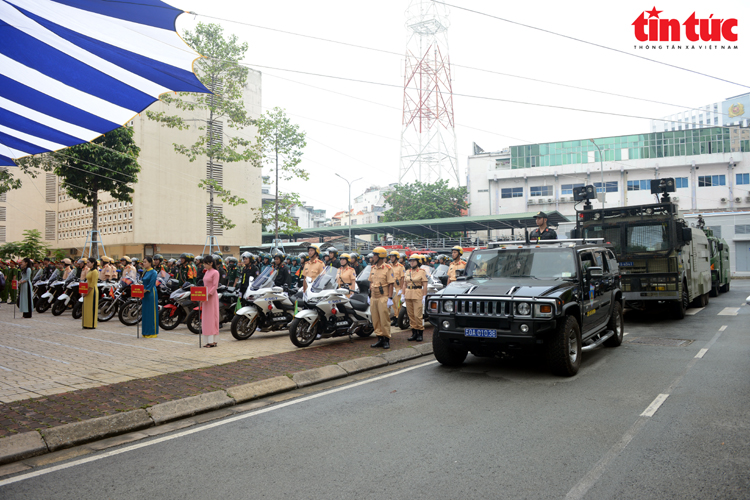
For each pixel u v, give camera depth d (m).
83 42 6.61
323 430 4.97
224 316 12.59
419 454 4.27
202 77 25.34
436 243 48.84
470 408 5.61
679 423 4.94
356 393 6.43
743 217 39.56
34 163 22.98
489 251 8.77
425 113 50.69
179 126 26.05
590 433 4.71
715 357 8.16
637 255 12.85
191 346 9.63
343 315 10.15
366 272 10.95
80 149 22.58
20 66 7.00
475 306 7.08
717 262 20.00
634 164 50.66
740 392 6.02
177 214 31.62
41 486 3.78
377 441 4.61
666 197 12.91
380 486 3.65
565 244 8.50
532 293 6.91
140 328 12.34
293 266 16.84
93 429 4.89
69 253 38.00
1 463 4.23
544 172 53.91
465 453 4.27
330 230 48.75
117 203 31.78
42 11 5.97
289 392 6.58
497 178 55.38
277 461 4.18
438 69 49.66
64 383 6.56
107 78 7.39
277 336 11.23
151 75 7.44
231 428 5.12
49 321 14.05
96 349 9.24
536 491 3.52
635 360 8.16
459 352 7.92
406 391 6.46
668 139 50.31
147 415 5.32
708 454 4.14
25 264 15.06
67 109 8.05
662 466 3.92
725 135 48.59
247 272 13.39
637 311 15.47
